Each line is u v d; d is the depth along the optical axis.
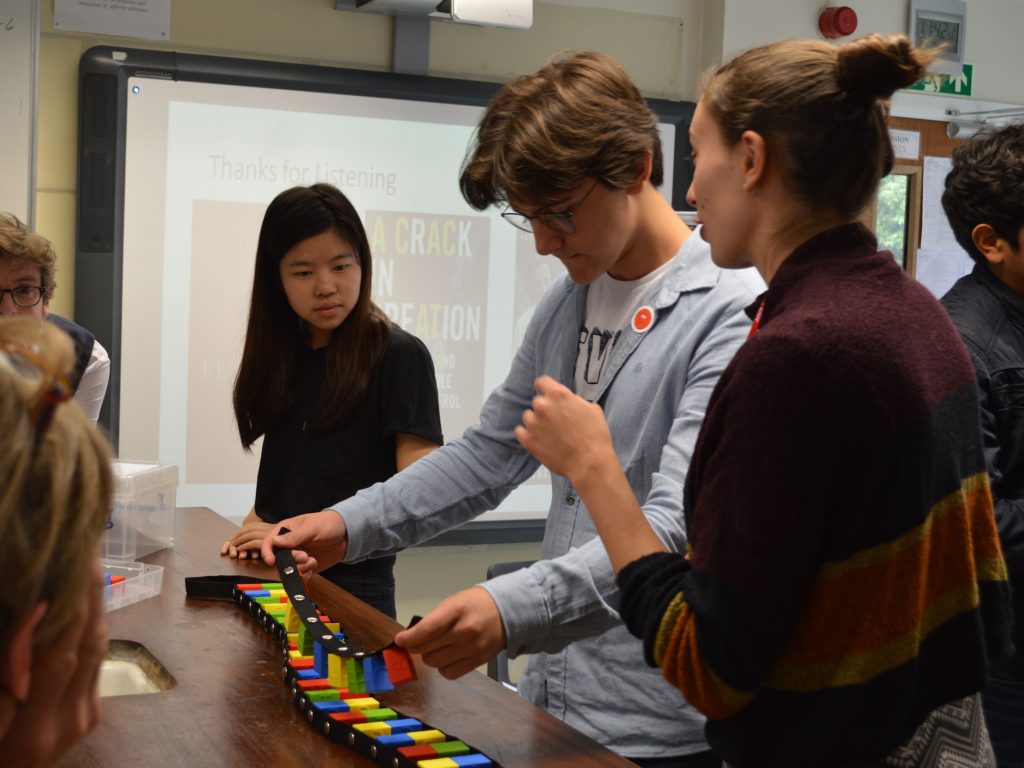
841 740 0.90
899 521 0.88
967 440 0.96
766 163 0.95
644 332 1.39
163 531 1.90
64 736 0.58
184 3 3.30
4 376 0.51
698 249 1.39
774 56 0.95
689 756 1.35
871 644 0.90
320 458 2.04
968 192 1.64
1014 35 4.31
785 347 0.86
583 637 1.18
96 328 3.26
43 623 0.53
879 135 0.94
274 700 1.21
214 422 3.44
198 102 3.32
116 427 3.33
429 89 3.51
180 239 3.35
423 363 2.06
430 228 3.61
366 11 3.41
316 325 2.02
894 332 0.88
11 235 2.19
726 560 0.86
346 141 3.48
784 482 0.84
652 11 3.82
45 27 3.18
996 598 1.03
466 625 1.11
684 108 3.76
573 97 1.24
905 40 0.90
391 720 1.12
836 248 0.94
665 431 1.37
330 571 1.95
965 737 1.06
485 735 1.12
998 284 1.66
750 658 0.86
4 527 0.49
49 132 3.22
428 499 1.56
